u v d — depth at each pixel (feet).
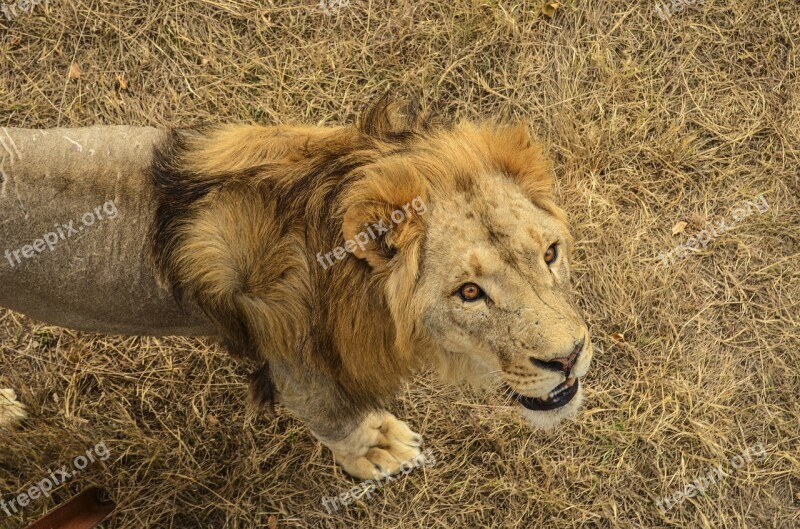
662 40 15.17
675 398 13.23
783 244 14.26
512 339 7.57
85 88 14.49
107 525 12.28
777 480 12.96
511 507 12.66
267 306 8.46
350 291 8.14
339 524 12.55
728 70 15.14
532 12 15.02
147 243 8.52
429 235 7.53
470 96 14.90
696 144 14.79
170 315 9.27
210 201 8.11
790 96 14.94
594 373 13.43
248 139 8.50
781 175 14.61
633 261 13.99
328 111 14.62
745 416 13.28
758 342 13.71
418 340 8.29
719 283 14.03
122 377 13.05
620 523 12.65
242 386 13.01
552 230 7.91
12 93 14.34
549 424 9.02
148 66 14.66
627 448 12.98
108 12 14.67
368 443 11.91
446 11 15.05
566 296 8.09
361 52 14.85
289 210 7.96
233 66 14.73
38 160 8.25
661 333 13.66
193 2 14.82
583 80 14.96
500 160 7.99
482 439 12.87
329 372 9.09
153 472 12.55
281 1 14.97
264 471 12.66
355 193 7.54
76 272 8.61
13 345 13.07
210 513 12.50
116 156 8.50
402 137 8.08
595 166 14.42
